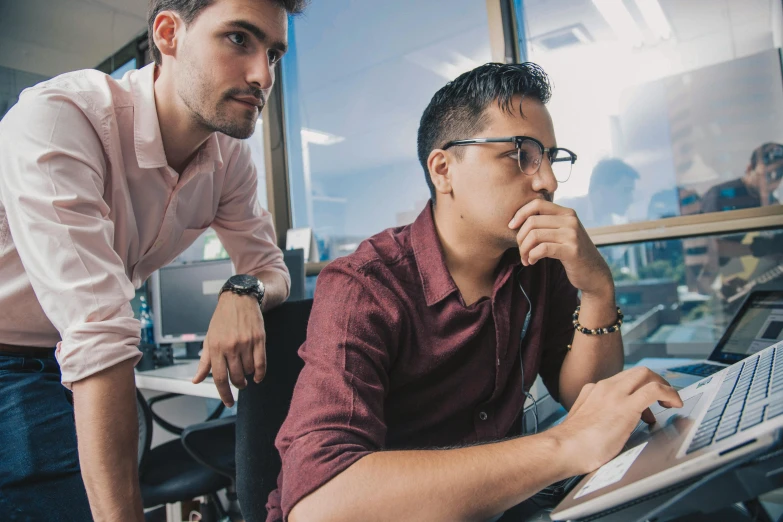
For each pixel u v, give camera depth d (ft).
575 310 2.83
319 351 2.14
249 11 2.58
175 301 7.73
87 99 2.73
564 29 6.34
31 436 2.68
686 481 1.20
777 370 1.64
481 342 2.60
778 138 5.29
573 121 6.27
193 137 3.15
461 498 1.61
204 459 4.75
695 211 5.69
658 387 1.78
